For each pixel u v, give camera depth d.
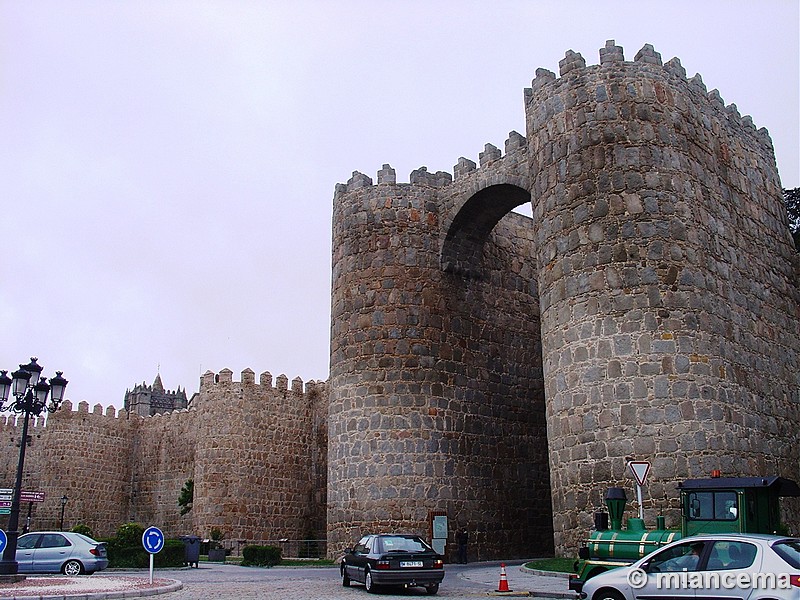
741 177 27.73
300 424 44.38
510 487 32.75
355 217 33.56
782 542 10.54
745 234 26.89
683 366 22.31
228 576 24.16
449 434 31.23
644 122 24.45
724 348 23.52
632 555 14.36
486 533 31.23
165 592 17.80
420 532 29.53
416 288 32.19
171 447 51.34
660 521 16.36
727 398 22.88
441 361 31.86
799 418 26.98
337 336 32.91
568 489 23.16
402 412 30.72
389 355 31.34
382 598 17.08
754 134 29.62
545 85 26.67
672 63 25.78
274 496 41.91
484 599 16.66
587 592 12.30
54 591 16.55
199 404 42.38
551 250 25.19
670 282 22.97
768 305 27.06
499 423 33.25
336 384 32.34
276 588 19.56
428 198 33.31
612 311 23.14
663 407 21.98
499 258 35.59
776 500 14.34
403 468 30.16
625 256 23.36
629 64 25.14
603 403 22.72
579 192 24.58
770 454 24.30
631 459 21.92
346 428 31.36
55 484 49.03
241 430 41.28
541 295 25.78
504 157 31.16
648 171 23.92
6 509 23.11
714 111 27.27
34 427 49.97
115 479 51.97
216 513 39.66
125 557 27.52
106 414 52.50
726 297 24.50
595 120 24.86
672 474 21.45
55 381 23.42
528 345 35.72
